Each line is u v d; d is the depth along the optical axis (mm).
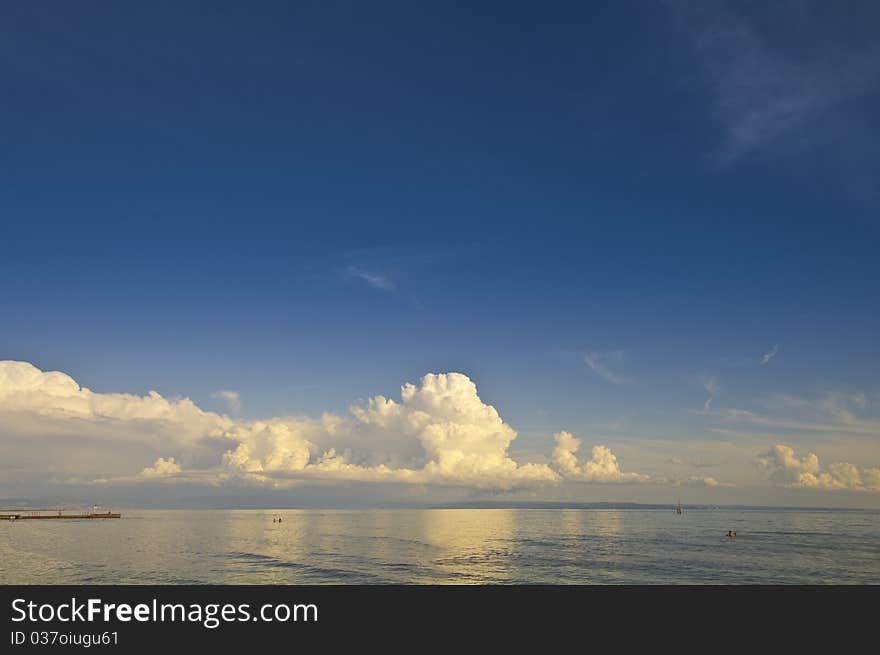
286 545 136625
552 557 109625
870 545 130500
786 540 146000
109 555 113000
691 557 108312
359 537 162875
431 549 126938
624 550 122000
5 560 104125
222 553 118125
